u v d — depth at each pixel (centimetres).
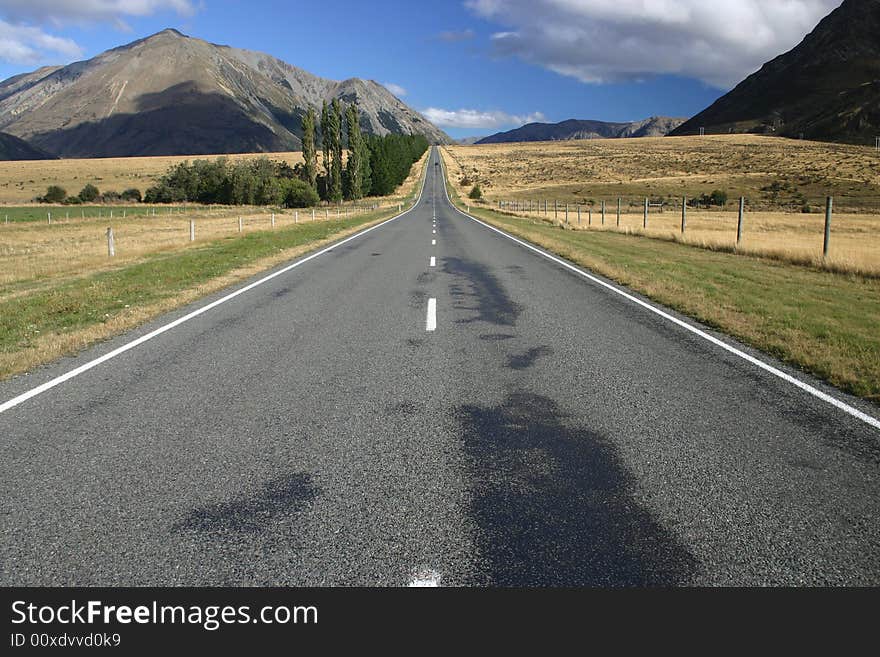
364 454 419
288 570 289
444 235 2764
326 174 9806
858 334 798
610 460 411
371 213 5878
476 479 381
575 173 14412
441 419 488
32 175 14238
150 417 492
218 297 1116
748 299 1076
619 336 800
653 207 8238
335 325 866
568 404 527
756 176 12025
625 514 339
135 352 715
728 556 301
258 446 432
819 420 493
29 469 395
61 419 488
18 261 2264
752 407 523
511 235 2802
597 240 2477
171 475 386
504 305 1029
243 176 8912
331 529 322
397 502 351
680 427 473
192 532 319
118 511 341
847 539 317
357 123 9575
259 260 1689
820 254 1703
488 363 661
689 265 1603
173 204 9225
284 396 546
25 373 629
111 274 1489
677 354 707
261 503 350
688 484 377
